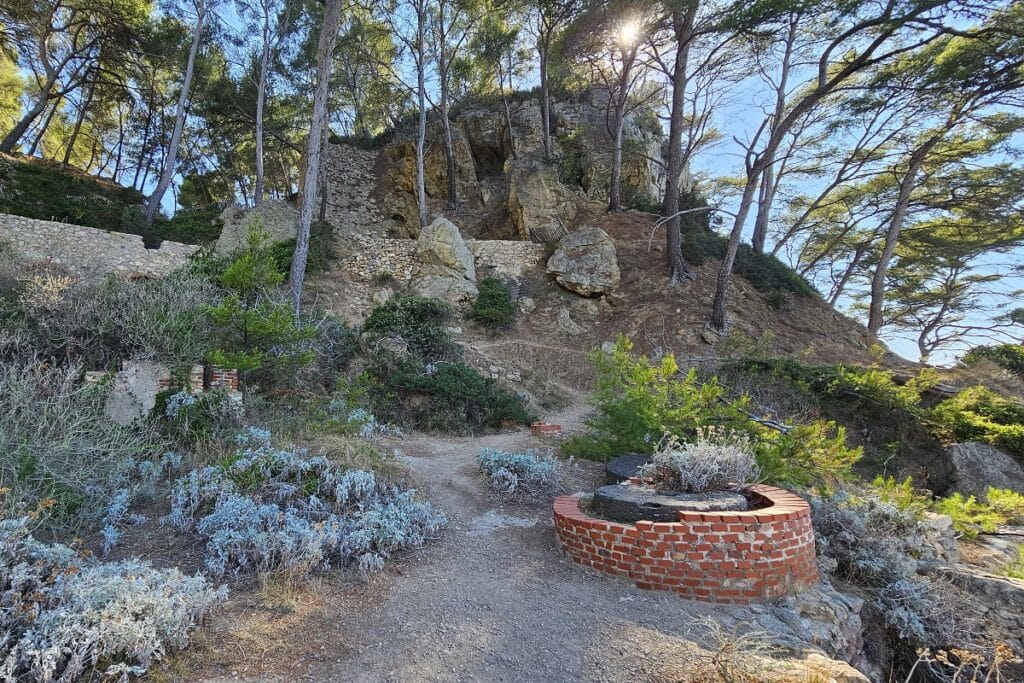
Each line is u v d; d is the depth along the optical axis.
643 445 6.91
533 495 6.02
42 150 32.69
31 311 6.47
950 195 20.19
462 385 10.45
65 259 12.87
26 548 2.98
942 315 29.64
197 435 6.04
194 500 4.47
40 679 2.24
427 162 27.61
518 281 19.27
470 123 29.52
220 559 3.67
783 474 5.59
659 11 14.35
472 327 16.73
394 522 4.43
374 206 26.48
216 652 2.75
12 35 21.02
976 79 14.30
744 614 3.57
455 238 18.55
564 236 20.00
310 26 22.97
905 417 11.07
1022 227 19.70
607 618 3.42
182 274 9.22
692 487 4.72
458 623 3.29
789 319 17.69
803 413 11.11
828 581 4.62
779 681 2.74
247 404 7.22
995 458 9.94
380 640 3.05
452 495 5.93
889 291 28.34
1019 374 16.92
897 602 4.68
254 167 32.91
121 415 6.00
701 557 3.77
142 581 2.88
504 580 3.99
